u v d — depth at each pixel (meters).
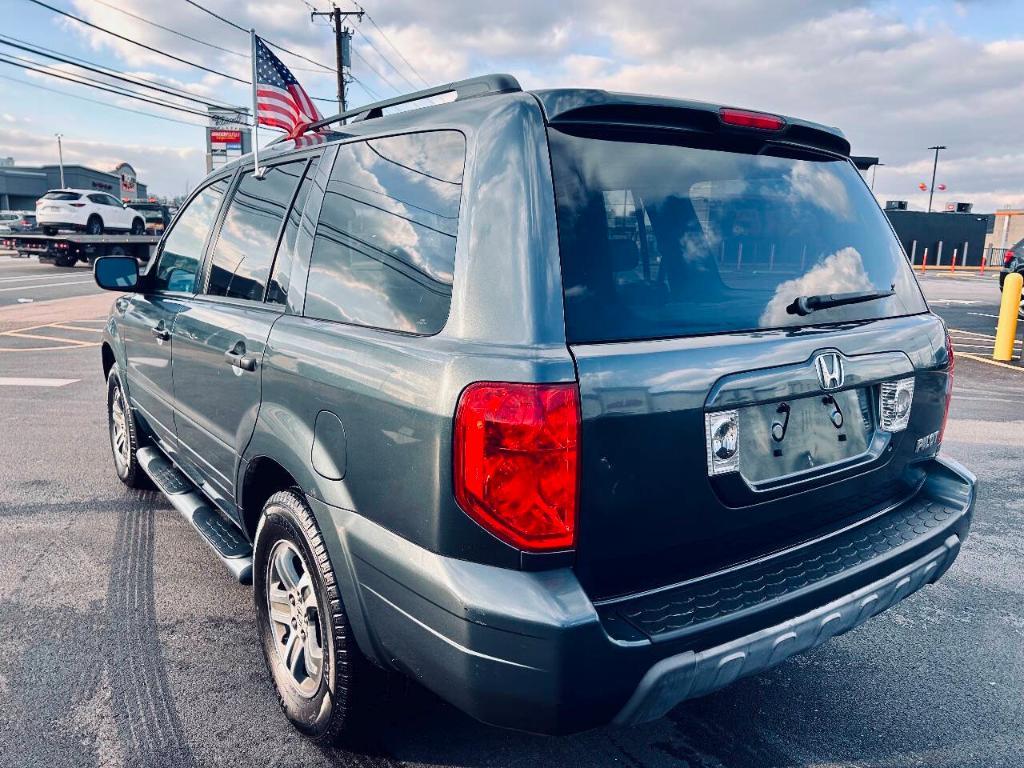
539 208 1.83
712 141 2.25
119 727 2.62
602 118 1.99
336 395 2.16
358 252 2.33
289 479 2.65
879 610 2.27
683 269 2.04
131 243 28.12
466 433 1.76
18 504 4.74
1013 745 2.57
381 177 2.30
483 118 2.01
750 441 2.05
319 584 2.28
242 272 3.04
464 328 1.87
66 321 14.16
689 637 1.83
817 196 2.47
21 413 7.14
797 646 2.03
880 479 2.47
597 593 1.87
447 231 1.99
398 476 1.93
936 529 2.42
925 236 40.09
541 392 1.70
